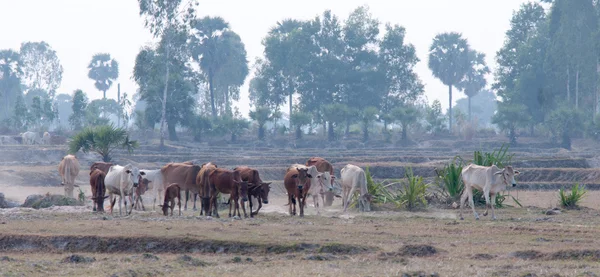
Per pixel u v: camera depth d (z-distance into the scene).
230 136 101.31
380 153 80.44
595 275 13.32
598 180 52.12
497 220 23.02
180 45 83.56
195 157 67.12
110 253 16.83
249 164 65.75
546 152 87.12
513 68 110.62
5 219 21.97
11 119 110.44
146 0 78.69
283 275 13.42
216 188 23.91
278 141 97.56
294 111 106.19
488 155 29.17
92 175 25.73
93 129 41.03
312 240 17.39
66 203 28.52
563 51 98.19
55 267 14.33
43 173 49.28
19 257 16.00
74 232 18.34
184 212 26.14
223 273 13.73
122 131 41.25
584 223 22.03
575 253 15.59
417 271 13.57
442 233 19.31
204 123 94.38
